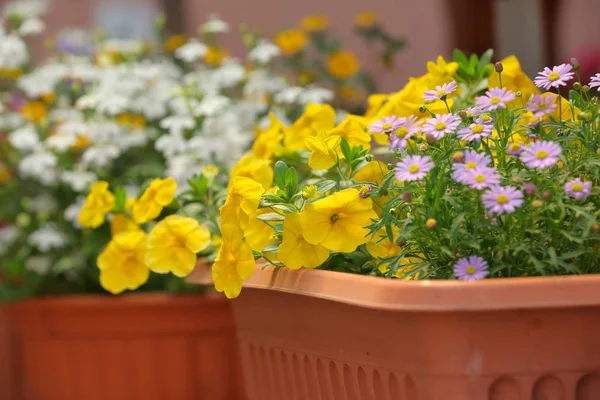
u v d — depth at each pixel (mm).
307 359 1206
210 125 2080
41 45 3586
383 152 1465
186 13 3939
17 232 2328
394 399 1055
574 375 981
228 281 1211
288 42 2658
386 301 953
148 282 2164
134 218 1514
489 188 1023
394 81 3773
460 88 1403
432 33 3875
